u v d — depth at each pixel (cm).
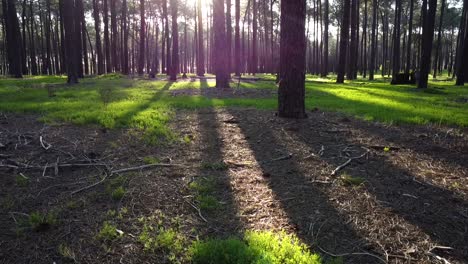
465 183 428
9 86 1491
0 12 3934
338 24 4675
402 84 2222
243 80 2322
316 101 1095
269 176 445
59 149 520
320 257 276
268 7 4597
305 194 395
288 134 637
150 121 709
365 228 324
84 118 718
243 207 363
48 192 389
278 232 315
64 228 317
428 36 1733
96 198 375
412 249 291
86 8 4228
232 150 547
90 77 2580
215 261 261
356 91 1532
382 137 633
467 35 2089
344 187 414
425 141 609
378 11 4322
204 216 344
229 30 2253
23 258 275
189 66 8125
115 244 293
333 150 552
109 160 489
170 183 418
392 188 413
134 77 2673
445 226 329
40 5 4284
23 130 618
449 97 1313
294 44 726
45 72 4647
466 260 278
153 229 316
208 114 824
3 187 398
